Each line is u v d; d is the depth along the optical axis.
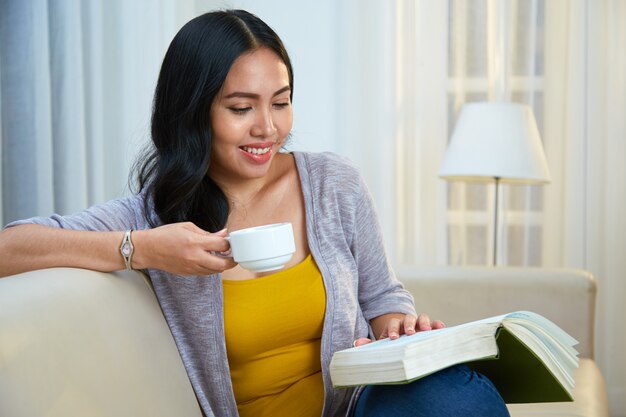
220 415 1.36
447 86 3.22
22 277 1.08
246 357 1.38
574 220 3.15
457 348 1.16
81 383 0.98
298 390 1.42
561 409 1.77
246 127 1.33
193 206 1.39
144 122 3.03
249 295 1.37
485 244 3.25
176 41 1.36
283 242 1.16
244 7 3.26
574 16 3.12
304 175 1.51
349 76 3.24
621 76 3.11
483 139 2.65
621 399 3.16
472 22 3.19
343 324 1.42
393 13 3.21
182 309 1.35
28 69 2.75
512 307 2.19
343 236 1.49
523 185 3.20
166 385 1.23
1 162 2.75
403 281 2.23
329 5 3.24
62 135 2.85
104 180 3.04
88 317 1.08
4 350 0.88
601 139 3.14
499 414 1.19
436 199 3.24
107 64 3.03
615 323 3.16
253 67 1.32
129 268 1.21
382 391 1.22
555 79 3.16
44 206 2.77
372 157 3.26
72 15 2.83
